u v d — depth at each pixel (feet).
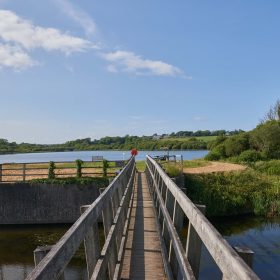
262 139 163.22
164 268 21.72
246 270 6.40
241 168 113.19
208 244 9.21
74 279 43.39
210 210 85.10
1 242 61.87
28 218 73.87
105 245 16.56
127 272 21.80
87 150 609.42
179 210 18.89
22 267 49.90
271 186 94.68
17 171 100.53
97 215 14.02
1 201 73.97
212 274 45.73
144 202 48.19
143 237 30.04
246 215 86.38
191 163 130.41
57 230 70.13
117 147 563.07
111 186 20.45
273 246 60.85
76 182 75.72
